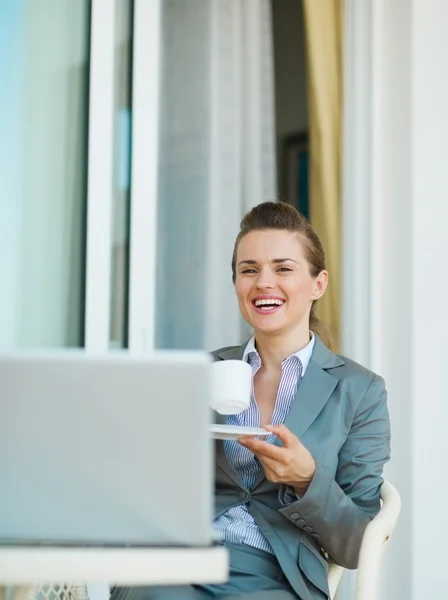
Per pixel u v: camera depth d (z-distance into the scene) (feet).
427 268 9.07
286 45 10.96
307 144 11.38
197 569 3.66
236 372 4.93
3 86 7.07
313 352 5.80
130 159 8.12
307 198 11.51
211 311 9.09
